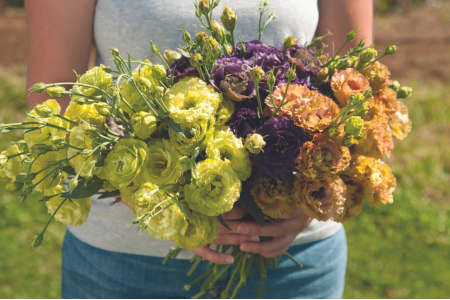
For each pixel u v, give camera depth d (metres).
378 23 6.85
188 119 0.81
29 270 2.45
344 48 1.28
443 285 2.46
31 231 2.69
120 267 1.30
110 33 1.17
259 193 0.94
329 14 1.29
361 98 0.82
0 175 0.91
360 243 2.68
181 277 1.31
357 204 0.97
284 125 0.87
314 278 1.38
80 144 0.84
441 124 3.85
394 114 1.07
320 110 0.88
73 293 1.40
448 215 2.92
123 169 0.81
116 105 0.85
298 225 1.11
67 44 1.14
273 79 0.84
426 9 7.42
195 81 0.87
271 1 1.19
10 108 3.75
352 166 0.92
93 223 1.29
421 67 5.27
